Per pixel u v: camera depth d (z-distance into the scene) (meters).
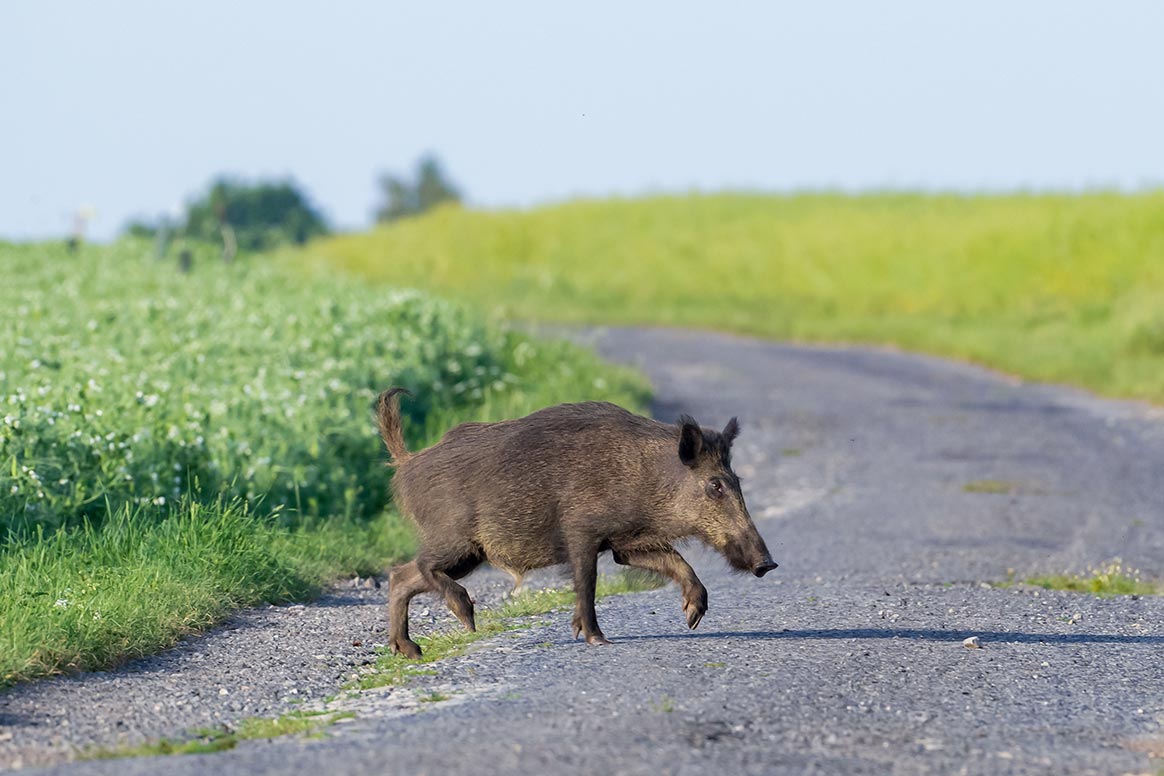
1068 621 34.19
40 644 28.20
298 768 20.27
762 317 141.12
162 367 55.25
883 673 27.30
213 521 38.72
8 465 38.91
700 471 29.69
